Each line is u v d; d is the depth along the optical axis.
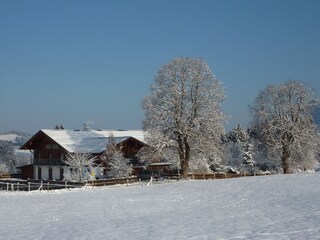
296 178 48.03
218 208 29.47
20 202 38.03
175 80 60.25
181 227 20.91
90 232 21.17
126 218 26.53
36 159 85.12
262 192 38.41
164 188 48.59
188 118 60.53
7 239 20.91
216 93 60.59
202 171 72.00
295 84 66.62
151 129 59.84
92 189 51.62
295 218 21.44
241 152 96.75
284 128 65.75
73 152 73.38
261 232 18.00
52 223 25.70
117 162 65.19
